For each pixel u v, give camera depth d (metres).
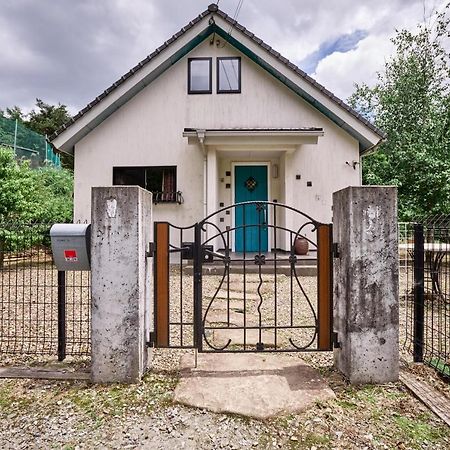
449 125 14.05
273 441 2.03
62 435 2.09
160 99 9.07
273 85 9.07
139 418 2.25
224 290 6.14
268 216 9.88
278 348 3.47
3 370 2.92
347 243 2.76
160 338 2.97
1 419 2.25
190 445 2.00
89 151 9.07
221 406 2.34
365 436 2.07
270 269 7.52
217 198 9.20
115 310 2.71
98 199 2.71
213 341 3.66
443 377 2.80
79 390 2.61
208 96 9.07
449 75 14.69
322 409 2.34
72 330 4.09
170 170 9.12
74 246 2.90
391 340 2.75
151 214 3.08
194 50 9.09
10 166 9.25
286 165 8.90
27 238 4.59
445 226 3.28
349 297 2.73
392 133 14.89
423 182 13.32
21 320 4.56
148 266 2.98
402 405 2.40
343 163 9.06
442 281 4.96
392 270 2.75
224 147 8.45
